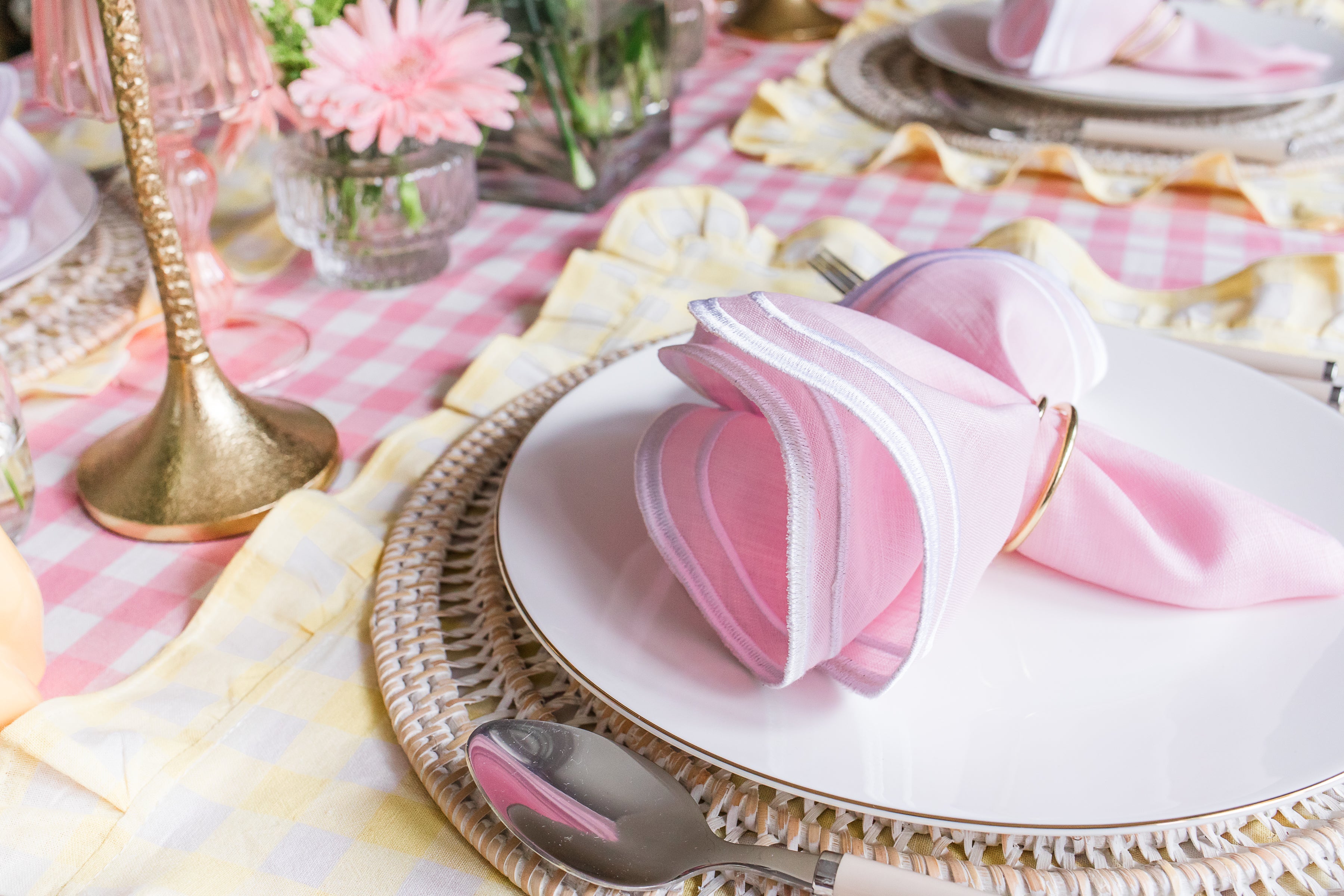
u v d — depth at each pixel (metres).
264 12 0.61
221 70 0.59
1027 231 0.68
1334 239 0.76
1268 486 0.45
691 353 0.36
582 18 0.75
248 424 0.51
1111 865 0.32
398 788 0.36
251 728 0.38
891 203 0.83
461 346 0.65
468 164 0.72
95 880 0.34
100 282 0.69
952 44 1.01
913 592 0.36
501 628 0.41
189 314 0.49
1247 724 0.34
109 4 0.42
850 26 1.19
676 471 0.38
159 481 0.49
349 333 0.67
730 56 1.17
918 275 0.46
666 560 0.37
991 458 0.35
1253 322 0.62
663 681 0.35
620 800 0.33
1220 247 0.75
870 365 0.33
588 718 0.38
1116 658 0.37
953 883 0.29
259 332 0.66
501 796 0.33
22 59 1.07
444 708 0.37
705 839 0.32
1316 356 0.60
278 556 0.44
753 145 0.94
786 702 0.35
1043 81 0.92
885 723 0.34
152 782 0.36
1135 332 0.55
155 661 0.41
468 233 0.80
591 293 0.67
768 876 0.31
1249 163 0.84
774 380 0.35
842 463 0.33
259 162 0.89
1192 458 0.47
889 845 0.33
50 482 0.53
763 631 0.35
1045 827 0.30
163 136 0.63
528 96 0.78
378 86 0.60
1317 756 0.32
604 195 0.83
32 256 0.60
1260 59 0.89
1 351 0.61
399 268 0.72
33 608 0.39
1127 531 0.39
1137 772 0.32
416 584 0.43
